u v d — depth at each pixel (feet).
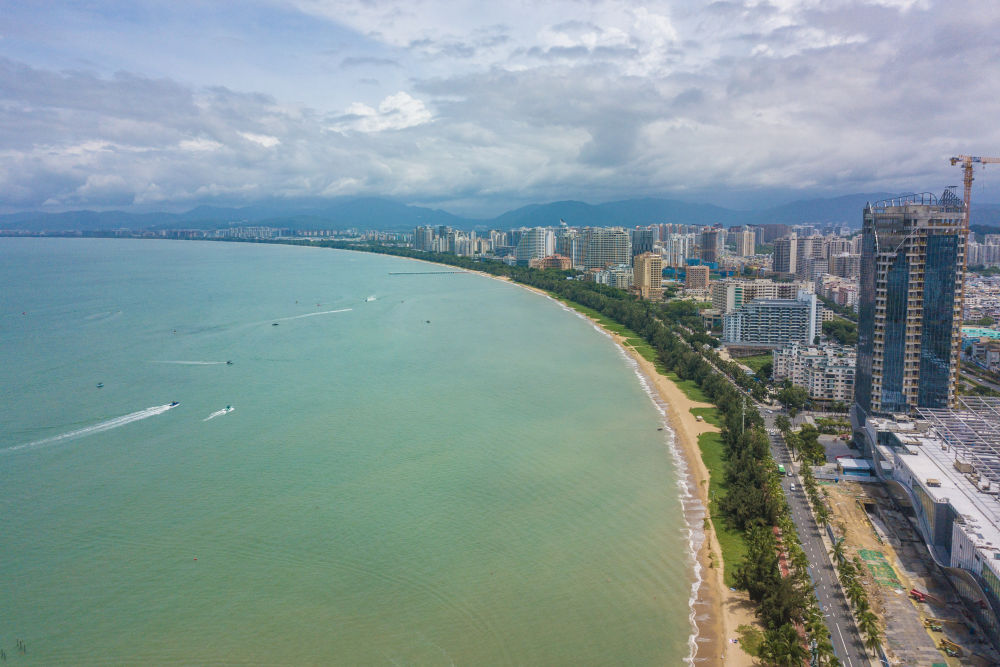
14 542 565.12
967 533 510.99
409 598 512.22
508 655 455.63
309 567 545.44
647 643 471.62
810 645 467.11
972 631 477.77
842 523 640.99
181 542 573.33
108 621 475.31
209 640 459.73
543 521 634.84
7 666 431.84
